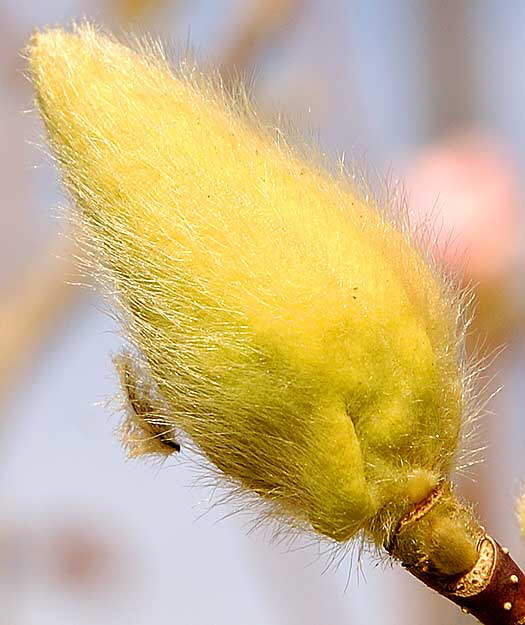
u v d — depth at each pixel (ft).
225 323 0.67
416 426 0.68
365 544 0.69
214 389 0.67
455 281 0.70
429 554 0.68
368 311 0.67
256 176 0.68
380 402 0.68
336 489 0.68
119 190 0.67
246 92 0.69
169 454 0.69
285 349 0.67
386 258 0.68
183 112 0.68
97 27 0.69
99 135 0.67
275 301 0.67
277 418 0.67
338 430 0.67
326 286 0.67
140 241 0.67
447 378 0.68
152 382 0.68
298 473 0.68
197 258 0.67
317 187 0.68
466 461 0.69
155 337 0.67
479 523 0.69
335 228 0.68
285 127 0.69
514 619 0.68
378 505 0.68
